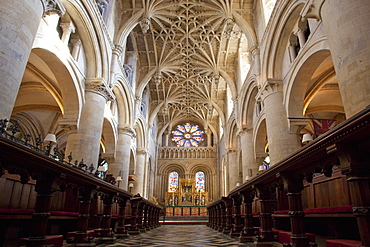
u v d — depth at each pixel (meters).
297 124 13.17
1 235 6.18
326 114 20.42
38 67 14.36
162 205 36.75
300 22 12.54
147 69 26.00
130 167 26.50
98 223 9.67
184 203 34.00
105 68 15.45
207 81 30.73
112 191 8.12
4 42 7.05
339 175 7.50
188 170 38.44
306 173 4.64
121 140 20.83
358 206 3.19
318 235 8.43
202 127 42.38
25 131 20.81
